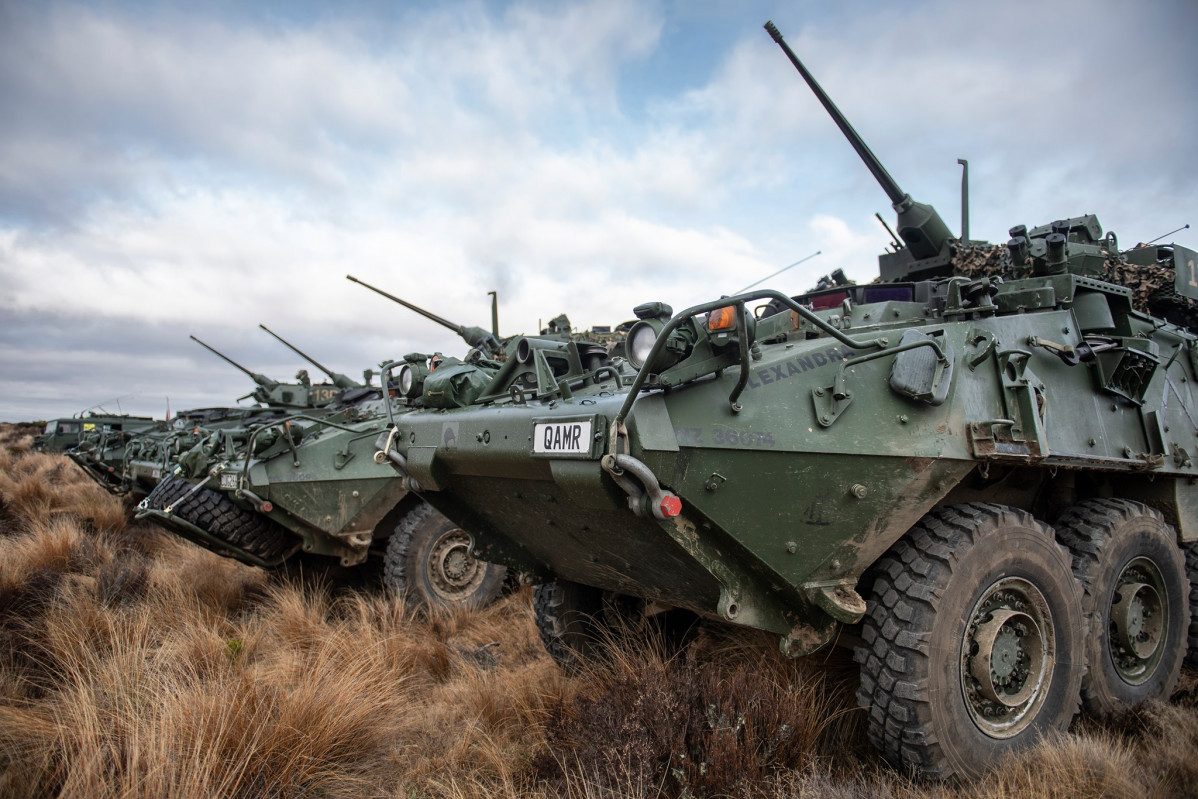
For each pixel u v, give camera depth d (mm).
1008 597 3359
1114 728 3623
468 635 5906
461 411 3850
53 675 4355
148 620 5109
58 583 5965
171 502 6559
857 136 6250
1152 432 4176
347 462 6652
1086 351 3898
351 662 4266
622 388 3268
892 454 2924
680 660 4359
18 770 3150
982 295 3551
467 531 4375
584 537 3652
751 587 3018
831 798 2762
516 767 3406
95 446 13391
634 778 2824
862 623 3455
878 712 3033
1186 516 4523
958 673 3051
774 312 4863
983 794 2861
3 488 12828
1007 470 3707
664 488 2709
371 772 3486
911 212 6523
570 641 4594
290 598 5871
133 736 3104
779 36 5996
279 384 12891
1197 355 4867
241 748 3221
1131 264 5797
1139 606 4062
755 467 2797
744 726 3033
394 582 6426
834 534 2955
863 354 3057
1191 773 3043
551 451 2924
